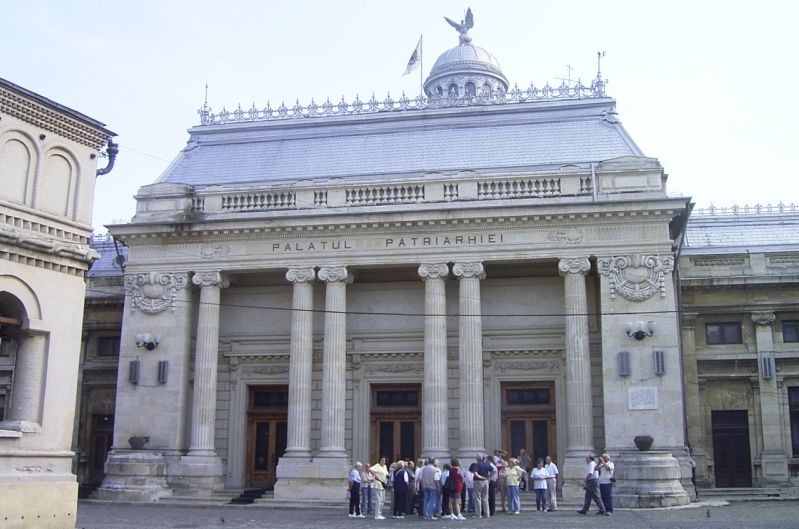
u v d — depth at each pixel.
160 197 48.41
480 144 50.44
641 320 42.66
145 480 43.62
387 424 47.69
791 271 49.53
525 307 47.00
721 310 49.44
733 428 48.56
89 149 26.30
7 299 23.50
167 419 46.03
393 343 47.69
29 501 22.73
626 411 41.97
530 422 46.31
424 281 46.00
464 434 43.25
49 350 24.22
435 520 33.56
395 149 51.41
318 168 51.41
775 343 48.97
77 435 53.41
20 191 23.88
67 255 24.88
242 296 49.84
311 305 46.25
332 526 30.81
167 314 47.25
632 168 44.44
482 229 44.78
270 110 55.34
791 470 47.28
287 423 47.38
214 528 29.75
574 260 43.75
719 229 55.38
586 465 41.31
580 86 51.88
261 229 46.34
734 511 34.69
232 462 48.00
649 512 34.88
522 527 29.39
